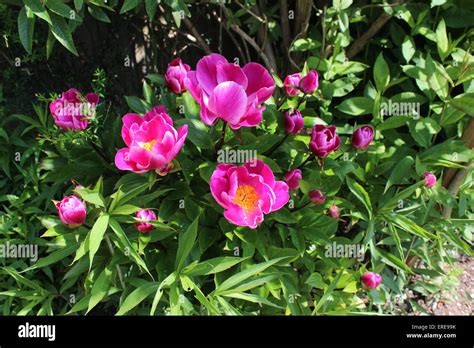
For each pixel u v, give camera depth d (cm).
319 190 81
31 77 108
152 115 77
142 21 116
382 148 96
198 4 111
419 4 105
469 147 97
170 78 81
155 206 86
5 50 107
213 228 85
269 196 73
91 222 75
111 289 81
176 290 77
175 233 85
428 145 97
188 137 80
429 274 103
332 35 104
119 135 90
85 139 86
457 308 105
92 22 112
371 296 92
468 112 92
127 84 119
